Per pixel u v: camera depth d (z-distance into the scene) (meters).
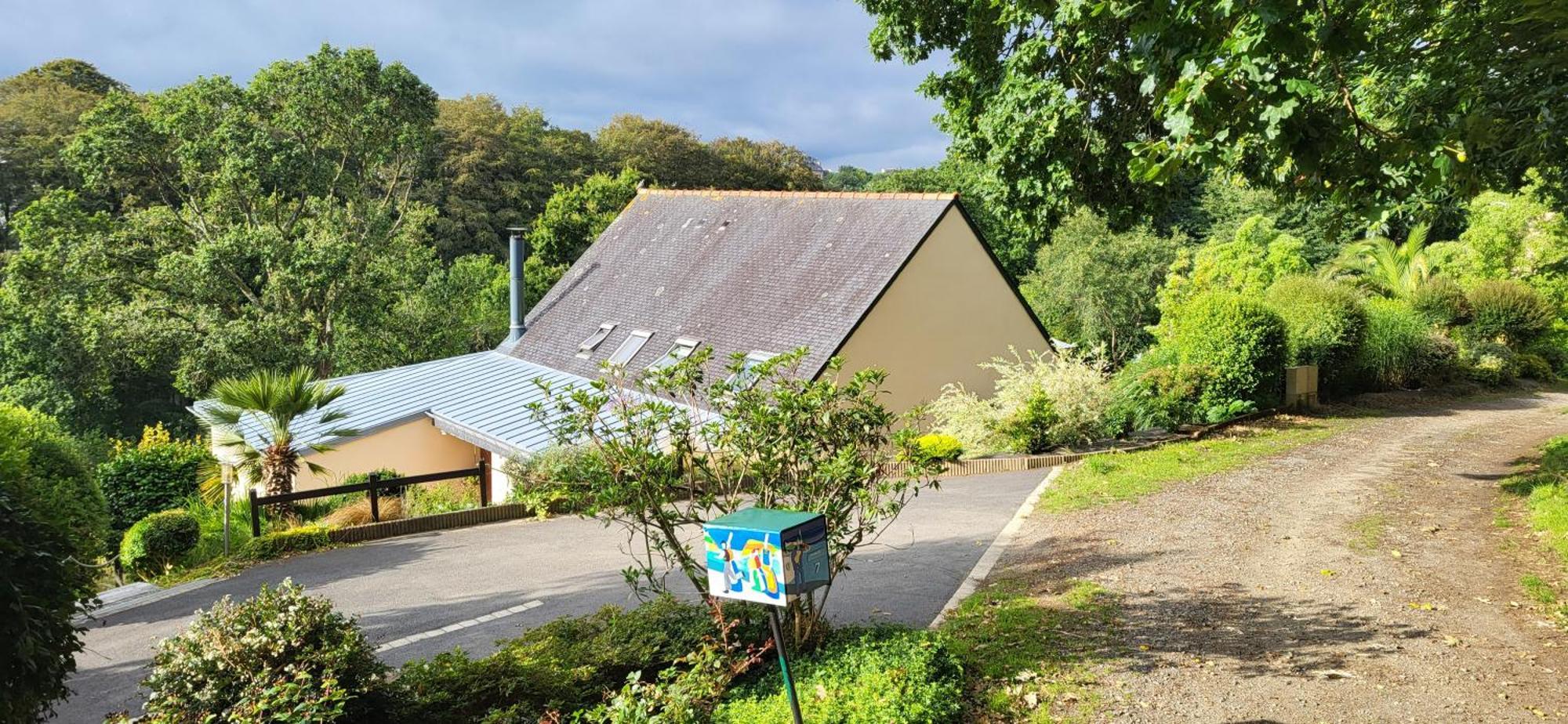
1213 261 38.00
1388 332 24.41
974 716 5.72
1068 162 11.30
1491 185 8.97
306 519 16.48
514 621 9.34
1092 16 6.89
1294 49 5.61
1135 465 14.55
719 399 7.00
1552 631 6.99
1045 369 18.47
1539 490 11.16
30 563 4.98
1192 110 5.88
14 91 49.41
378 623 9.55
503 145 58.72
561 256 45.03
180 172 35.38
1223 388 19.30
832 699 5.51
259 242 32.69
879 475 6.83
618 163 63.75
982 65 12.19
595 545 12.92
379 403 24.00
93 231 33.97
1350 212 7.03
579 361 25.80
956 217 21.86
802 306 21.83
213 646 5.37
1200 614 7.50
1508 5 7.41
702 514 12.77
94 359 34.72
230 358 31.38
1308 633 7.03
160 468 20.00
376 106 36.09
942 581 9.38
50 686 5.14
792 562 4.63
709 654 5.72
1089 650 6.79
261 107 36.34
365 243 36.94
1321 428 18.19
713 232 27.88
